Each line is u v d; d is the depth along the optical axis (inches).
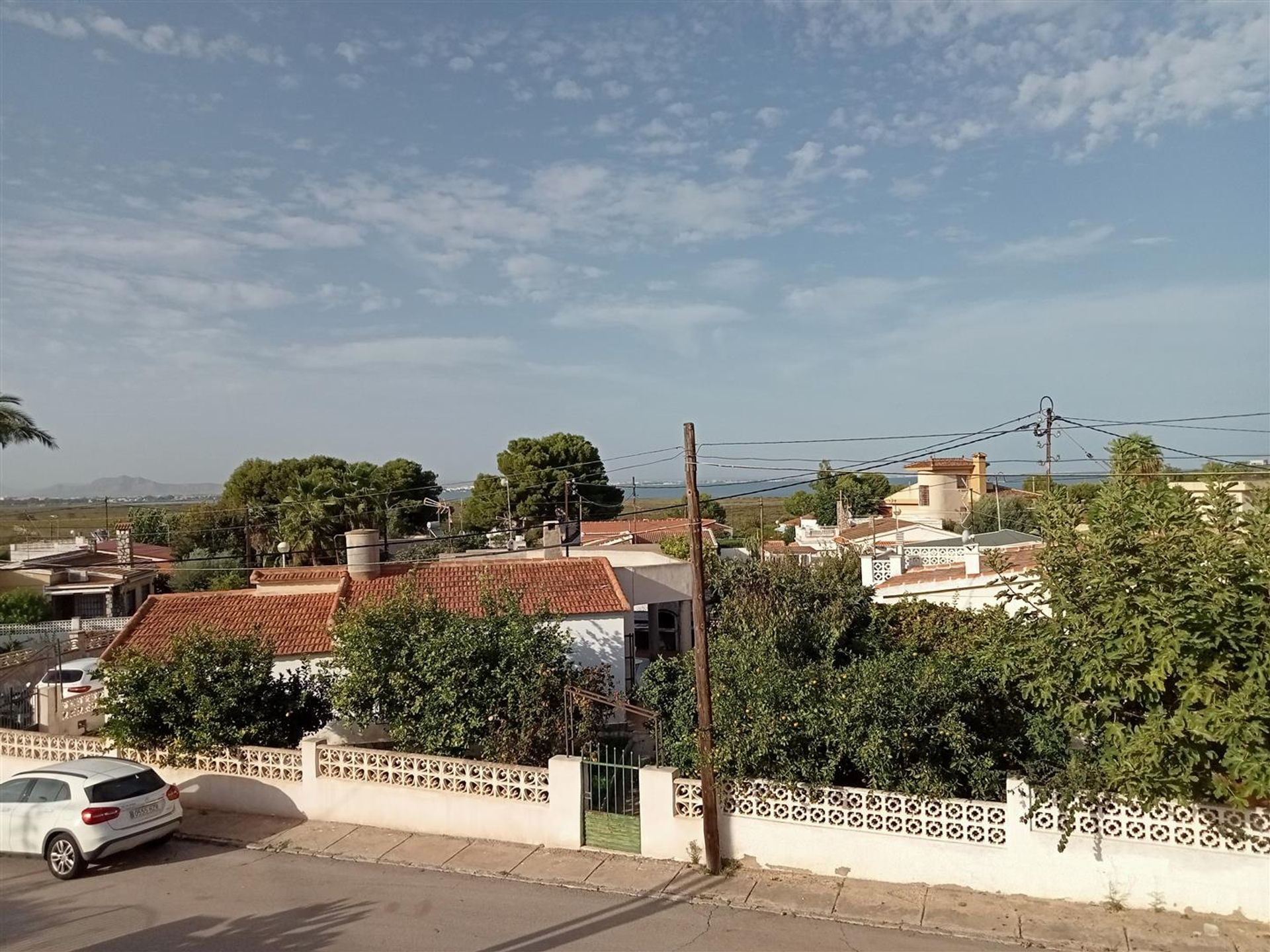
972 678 483.2
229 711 590.2
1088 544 392.5
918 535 1743.4
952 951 375.2
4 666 995.9
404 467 2632.9
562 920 414.3
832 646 622.8
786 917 410.9
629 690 817.5
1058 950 372.2
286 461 2394.2
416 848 512.4
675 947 384.8
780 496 4436.5
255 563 2030.0
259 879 474.0
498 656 589.0
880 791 446.0
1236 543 378.0
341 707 597.9
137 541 2733.8
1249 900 381.7
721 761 466.9
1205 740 359.9
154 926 417.4
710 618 869.2
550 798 510.3
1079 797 400.5
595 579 890.7
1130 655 366.9
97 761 522.0
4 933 411.5
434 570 938.7
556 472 2496.3
